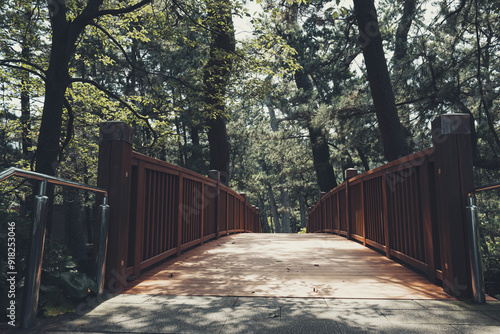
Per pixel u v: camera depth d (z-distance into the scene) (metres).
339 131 10.95
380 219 4.64
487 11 7.88
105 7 8.26
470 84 8.02
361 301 2.40
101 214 2.53
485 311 2.17
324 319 2.02
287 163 20.11
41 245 1.89
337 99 11.40
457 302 2.36
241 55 8.15
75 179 9.02
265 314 2.11
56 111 5.55
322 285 2.88
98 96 9.30
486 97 7.80
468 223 2.39
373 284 2.92
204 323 1.96
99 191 2.47
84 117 9.40
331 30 13.47
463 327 1.88
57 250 2.34
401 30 9.01
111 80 16.88
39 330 1.84
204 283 2.96
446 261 2.53
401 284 2.92
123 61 14.95
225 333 1.81
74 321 1.99
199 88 8.89
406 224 3.63
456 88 7.82
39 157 5.39
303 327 1.89
